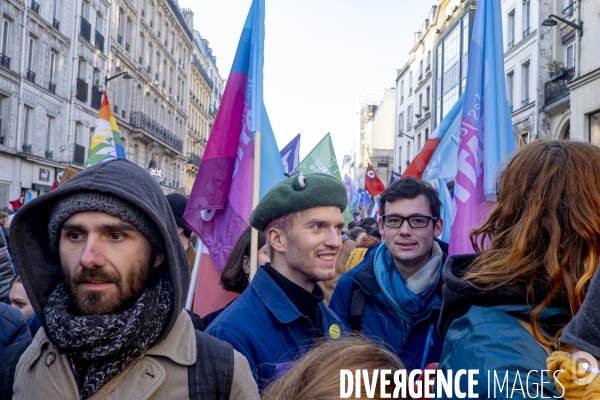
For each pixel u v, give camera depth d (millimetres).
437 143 4227
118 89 31578
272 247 2354
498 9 3592
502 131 3441
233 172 3729
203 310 3682
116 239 1535
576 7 18188
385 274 2895
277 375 1896
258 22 3859
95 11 27953
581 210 1275
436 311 2750
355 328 2926
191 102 51438
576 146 1405
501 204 1477
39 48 23078
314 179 2273
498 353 1179
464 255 1610
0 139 21156
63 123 25422
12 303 3002
